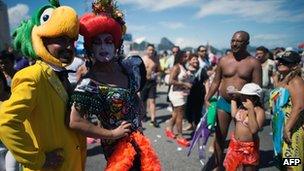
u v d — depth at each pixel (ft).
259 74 13.38
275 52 27.22
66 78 6.71
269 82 24.72
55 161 5.99
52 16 5.96
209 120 14.08
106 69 6.95
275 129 11.73
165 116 27.89
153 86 23.88
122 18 7.08
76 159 6.39
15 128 5.42
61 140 6.07
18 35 6.37
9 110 5.41
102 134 6.39
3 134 5.41
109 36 6.77
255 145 11.80
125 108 6.83
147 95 24.11
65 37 6.14
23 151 5.58
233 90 12.44
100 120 6.70
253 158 11.69
